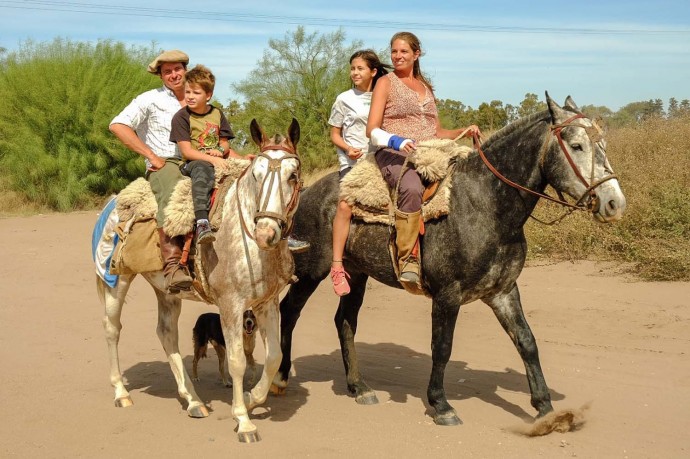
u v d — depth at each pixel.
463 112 27.14
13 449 5.64
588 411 6.17
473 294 5.97
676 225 11.16
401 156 6.15
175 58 6.63
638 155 14.07
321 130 27.80
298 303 6.95
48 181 23.53
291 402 6.68
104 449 5.60
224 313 5.80
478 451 5.37
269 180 5.32
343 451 5.43
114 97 23.66
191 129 6.25
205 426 6.07
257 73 28.97
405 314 9.96
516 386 6.95
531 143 5.81
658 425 5.83
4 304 11.02
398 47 6.27
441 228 5.95
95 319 10.14
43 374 7.66
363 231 6.40
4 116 23.98
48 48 25.03
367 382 7.26
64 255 14.73
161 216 6.08
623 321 8.77
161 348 8.71
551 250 12.55
